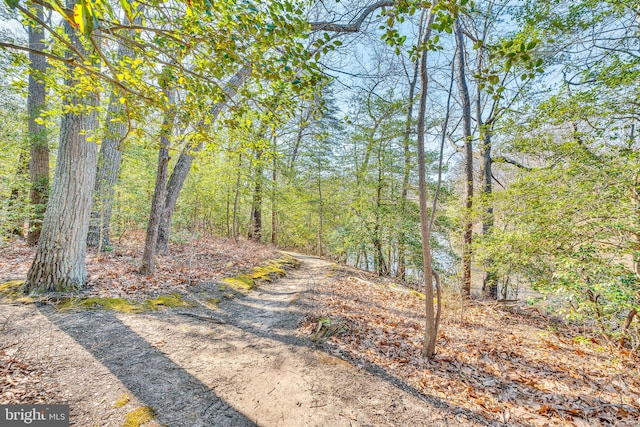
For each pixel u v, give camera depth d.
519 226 5.96
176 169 9.02
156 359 3.44
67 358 3.18
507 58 1.97
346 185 13.37
